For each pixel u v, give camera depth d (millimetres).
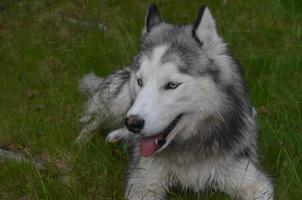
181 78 6266
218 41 6668
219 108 6555
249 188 6824
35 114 8961
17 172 7551
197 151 6812
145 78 6355
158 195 7023
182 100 6316
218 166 6898
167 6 12234
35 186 7219
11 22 12203
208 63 6469
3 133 8656
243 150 7016
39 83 10016
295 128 8047
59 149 8047
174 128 6504
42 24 12000
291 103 8523
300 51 10070
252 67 9867
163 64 6312
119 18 11812
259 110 8609
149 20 7008
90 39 11148
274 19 11477
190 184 7062
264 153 7672
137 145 7348
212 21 6605
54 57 10734
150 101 6180
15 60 10750
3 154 8031
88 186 7281
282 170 7191
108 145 8047
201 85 6371
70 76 10062
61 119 8789
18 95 9656
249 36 10930
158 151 6535
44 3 12836
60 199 6984
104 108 8508
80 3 12805
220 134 6715
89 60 10539
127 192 6938
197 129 6668
